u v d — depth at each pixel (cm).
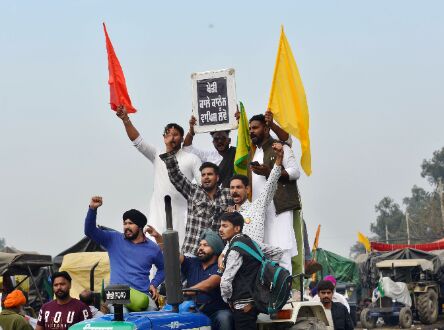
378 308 6159
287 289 1380
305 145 1786
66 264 3095
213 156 2006
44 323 1694
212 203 1648
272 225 1666
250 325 1398
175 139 1819
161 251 1578
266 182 1594
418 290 6512
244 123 1755
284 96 1781
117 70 1939
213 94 1906
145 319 1271
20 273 3166
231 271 1384
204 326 1377
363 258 7794
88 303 1769
